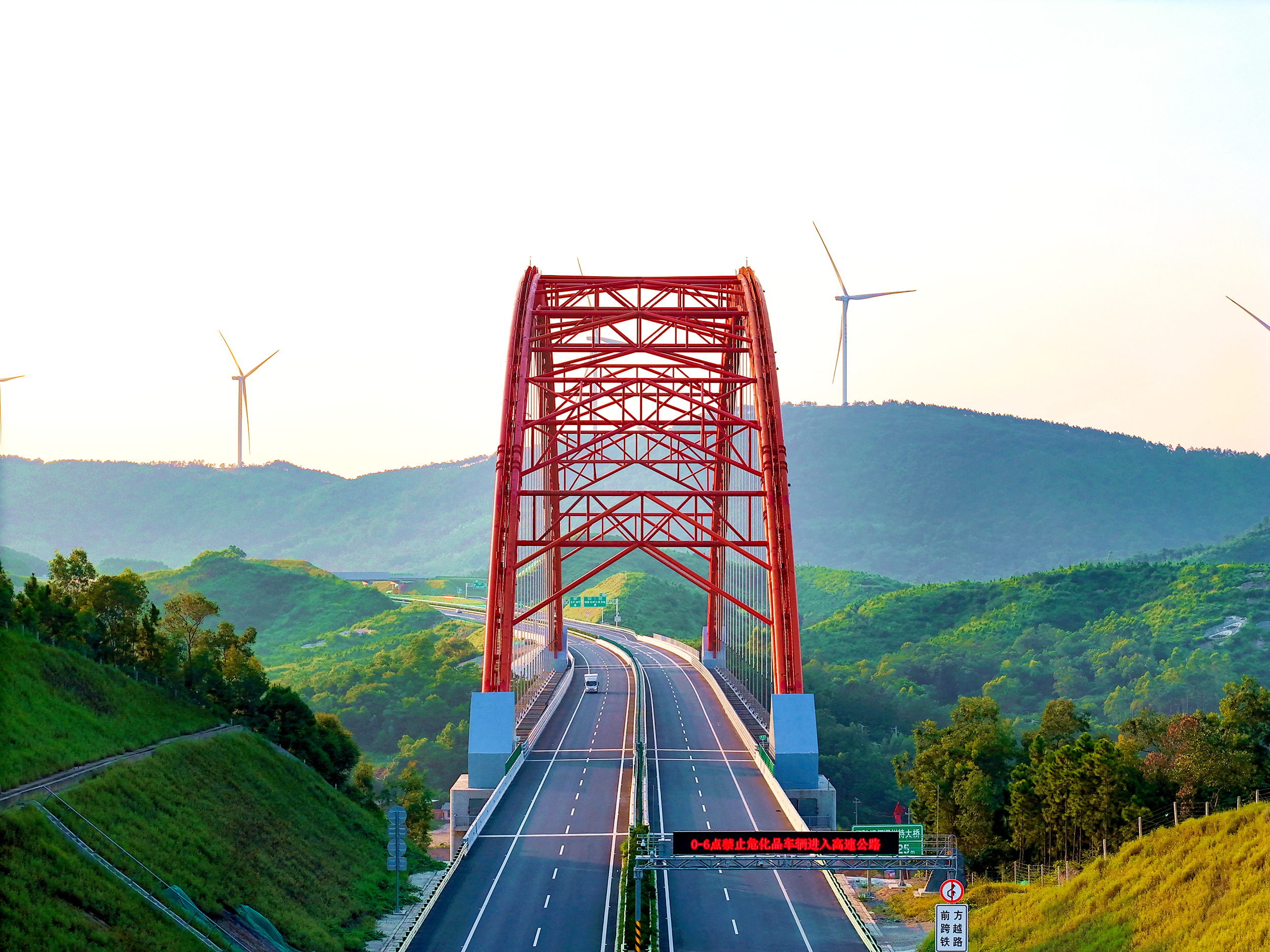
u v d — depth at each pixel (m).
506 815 67.50
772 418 89.56
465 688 182.38
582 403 101.81
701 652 149.38
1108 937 49.22
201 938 43.50
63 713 58.03
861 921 51.25
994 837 79.12
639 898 45.12
